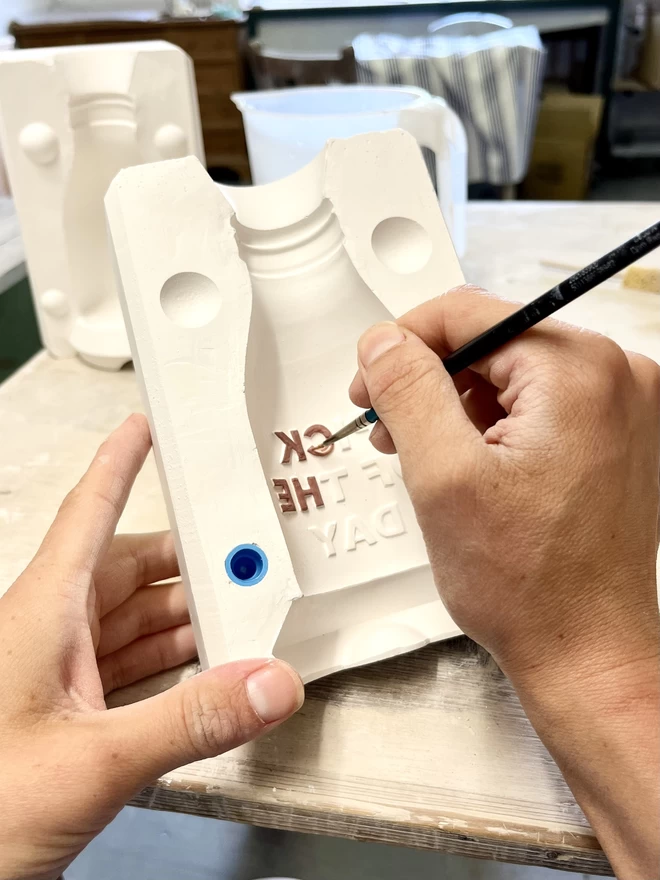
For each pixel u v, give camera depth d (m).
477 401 0.44
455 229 0.84
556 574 0.32
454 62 1.68
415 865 0.57
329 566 0.42
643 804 0.30
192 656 0.45
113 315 0.77
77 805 0.31
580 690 0.32
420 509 0.33
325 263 0.48
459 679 0.43
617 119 2.47
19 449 0.66
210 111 2.06
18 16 2.10
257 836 0.59
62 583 0.37
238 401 0.41
